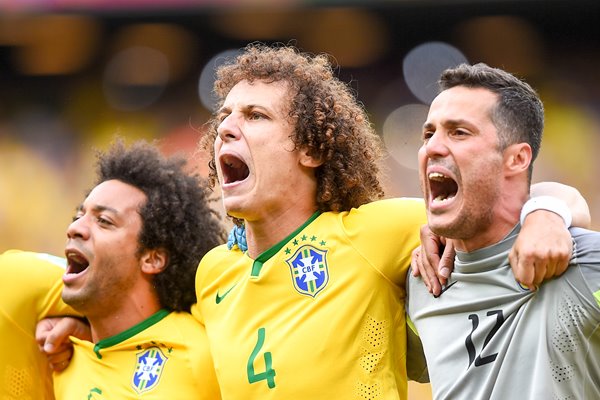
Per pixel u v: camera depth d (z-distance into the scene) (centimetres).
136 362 1337
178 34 4275
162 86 4456
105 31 4241
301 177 1234
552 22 4047
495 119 1050
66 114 4488
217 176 1388
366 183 1288
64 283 1355
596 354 1010
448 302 1104
